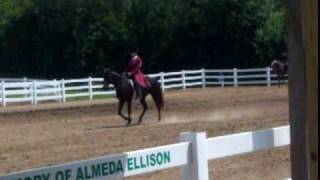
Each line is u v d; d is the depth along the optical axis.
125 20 67.75
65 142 19.73
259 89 44.44
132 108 32.12
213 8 63.78
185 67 65.88
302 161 5.04
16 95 37.78
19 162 16.08
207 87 49.25
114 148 17.92
